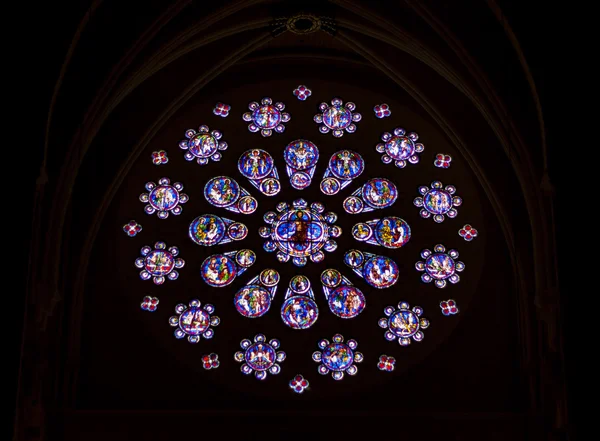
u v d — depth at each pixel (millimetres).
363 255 33219
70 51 19734
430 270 32812
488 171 31641
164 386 30688
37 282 22484
